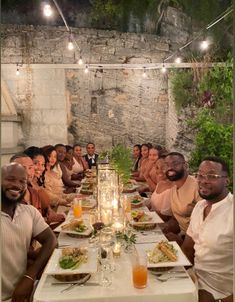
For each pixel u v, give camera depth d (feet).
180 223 10.48
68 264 5.86
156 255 6.24
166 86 26.25
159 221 8.86
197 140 20.97
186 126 24.49
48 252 7.28
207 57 21.84
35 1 23.85
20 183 7.05
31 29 24.34
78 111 25.72
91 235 8.05
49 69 24.59
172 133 25.66
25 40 24.27
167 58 23.80
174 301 5.29
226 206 7.10
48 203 10.90
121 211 9.16
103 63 25.76
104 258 6.22
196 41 23.41
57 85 24.85
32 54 24.56
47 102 24.79
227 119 21.44
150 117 26.50
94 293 5.31
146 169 17.15
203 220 7.59
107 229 7.39
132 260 5.83
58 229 8.27
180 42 24.59
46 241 7.49
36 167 12.44
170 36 25.44
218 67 21.25
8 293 6.83
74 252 6.22
